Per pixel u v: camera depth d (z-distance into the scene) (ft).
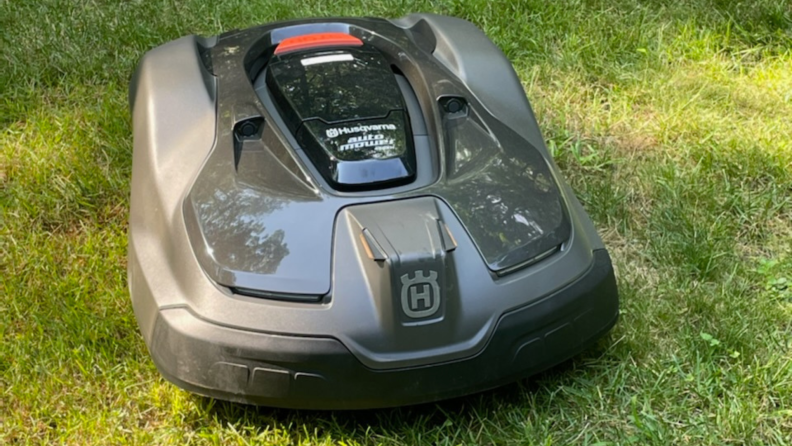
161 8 13.91
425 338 6.93
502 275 7.27
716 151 11.01
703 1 14.12
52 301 8.87
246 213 7.47
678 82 12.51
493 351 7.08
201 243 7.37
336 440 7.41
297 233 7.25
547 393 7.80
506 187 7.84
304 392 6.95
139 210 8.23
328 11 13.89
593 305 7.54
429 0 14.06
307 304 6.97
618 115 11.91
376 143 7.94
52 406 7.80
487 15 13.70
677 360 8.09
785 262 9.31
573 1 13.89
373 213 7.30
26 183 10.57
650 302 8.80
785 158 10.84
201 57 9.56
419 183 7.88
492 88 9.32
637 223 10.15
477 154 8.24
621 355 8.17
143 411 7.77
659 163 11.02
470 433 7.39
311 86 8.65
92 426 7.52
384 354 6.88
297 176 7.73
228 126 8.32
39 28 13.43
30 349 8.36
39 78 12.50
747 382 7.78
